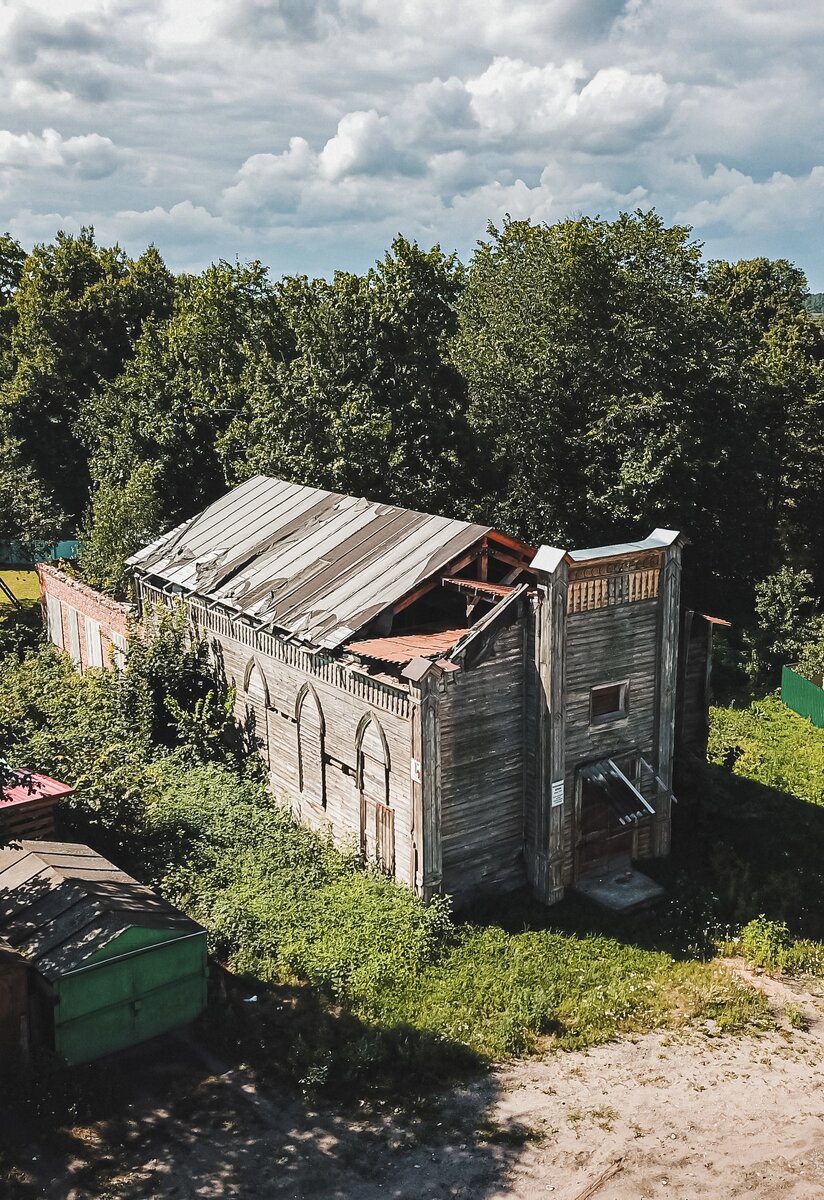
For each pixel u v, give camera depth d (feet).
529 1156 41.93
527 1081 47.21
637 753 68.59
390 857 63.31
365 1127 43.24
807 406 153.28
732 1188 40.45
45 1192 38.27
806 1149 43.11
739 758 92.02
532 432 130.31
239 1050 47.60
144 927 47.03
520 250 157.07
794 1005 55.31
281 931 56.39
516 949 57.36
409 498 114.42
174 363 141.59
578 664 63.87
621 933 60.85
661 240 130.93
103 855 61.93
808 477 163.02
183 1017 48.98
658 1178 40.91
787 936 61.77
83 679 96.22
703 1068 49.01
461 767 60.90
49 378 158.61
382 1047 47.52
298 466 112.37
